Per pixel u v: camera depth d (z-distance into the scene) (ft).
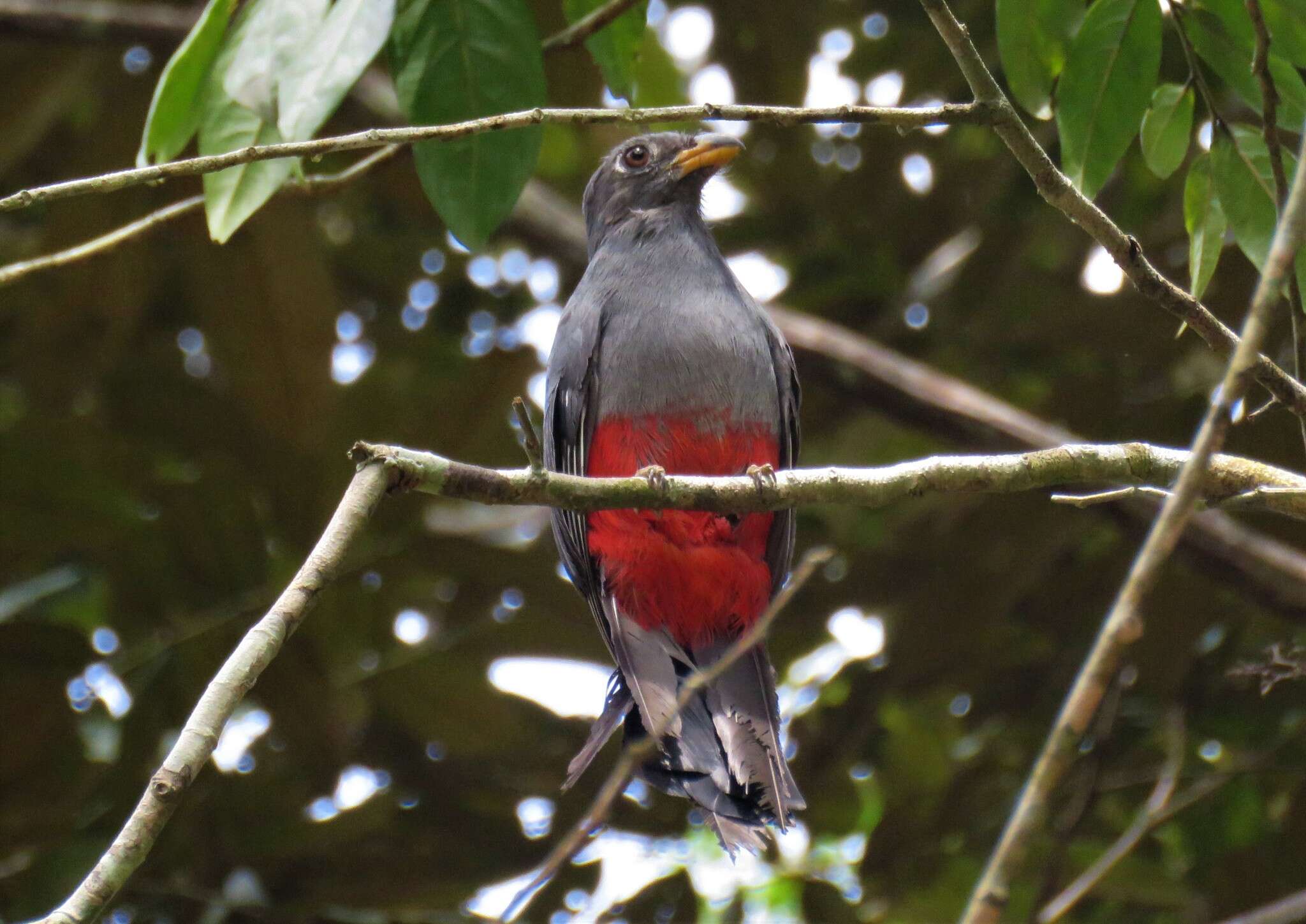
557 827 39.34
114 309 44.50
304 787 38.04
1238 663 34.86
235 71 23.48
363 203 48.80
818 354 41.37
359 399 38.24
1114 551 42.14
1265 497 20.39
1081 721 11.21
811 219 46.39
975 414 40.83
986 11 42.60
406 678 37.99
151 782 15.65
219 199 24.86
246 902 36.42
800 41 44.86
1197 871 39.81
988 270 45.24
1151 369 43.52
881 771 44.19
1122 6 23.62
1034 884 40.11
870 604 42.70
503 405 38.73
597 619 29.27
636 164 33.47
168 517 36.76
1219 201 23.85
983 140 45.21
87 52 44.29
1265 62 21.47
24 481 36.27
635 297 30.09
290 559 37.58
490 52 26.12
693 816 39.99
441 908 37.76
